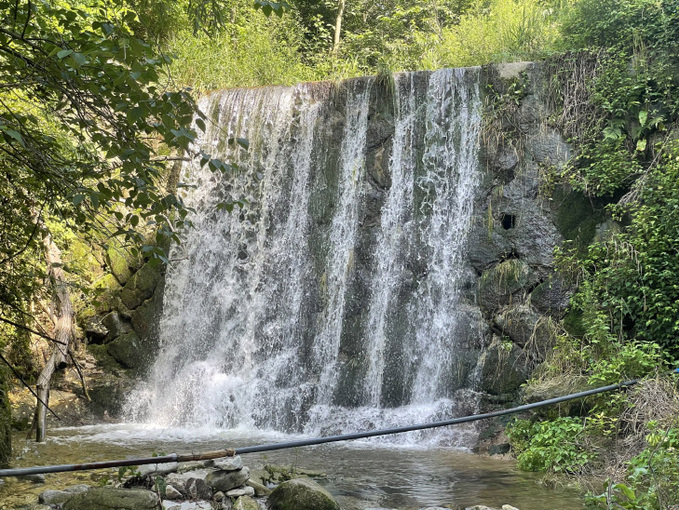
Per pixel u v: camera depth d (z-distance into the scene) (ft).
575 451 25.09
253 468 24.71
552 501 20.44
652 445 21.31
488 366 32.60
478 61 42.68
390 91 38.99
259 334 39.27
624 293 30.32
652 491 18.34
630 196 31.48
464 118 36.81
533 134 34.81
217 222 42.32
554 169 33.73
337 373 36.27
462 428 31.42
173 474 19.88
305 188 40.50
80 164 16.31
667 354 27.48
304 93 41.78
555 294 32.19
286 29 55.93
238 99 43.57
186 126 14.69
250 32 51.90
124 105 13.96
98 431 34.04
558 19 40.45
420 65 49.85
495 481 23.35
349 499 20.61
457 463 26.71
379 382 35.32
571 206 33.22
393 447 30.42
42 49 14.46
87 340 41.88
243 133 42.93
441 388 33.71
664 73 32.09
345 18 68.85
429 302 35.50
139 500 17.34
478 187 35.63
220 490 19.75
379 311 36.50
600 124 33.37
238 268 40.98
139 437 32.12
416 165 37.65
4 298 22.74
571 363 29.99
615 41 34.42
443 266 35.68
